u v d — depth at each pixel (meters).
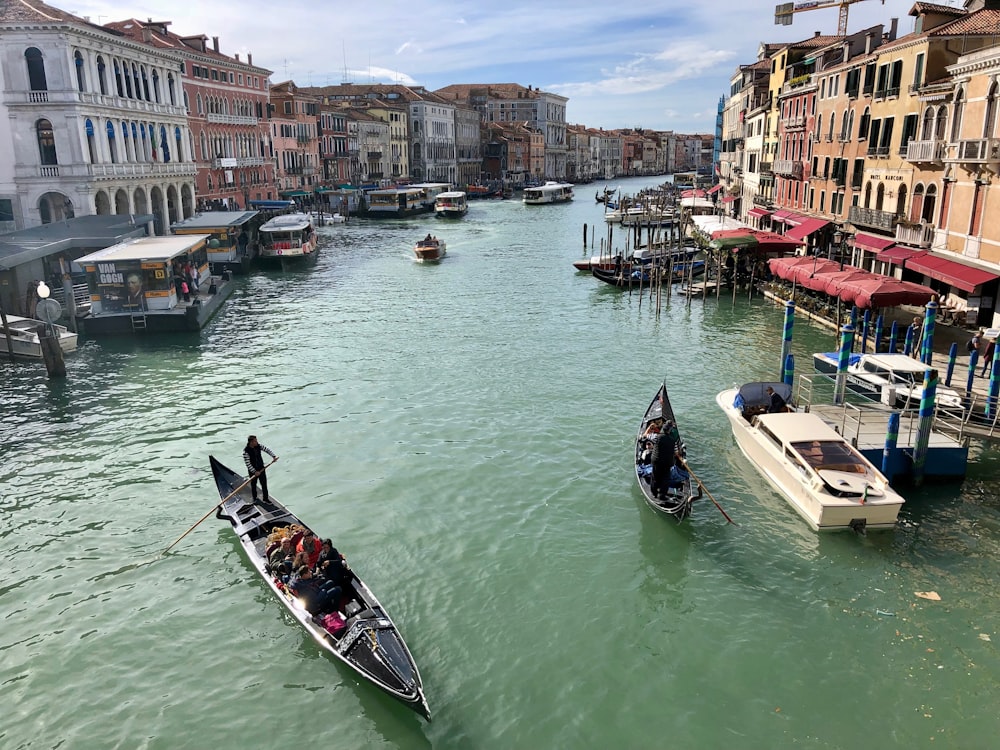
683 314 34.00
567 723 10.20
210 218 48.69
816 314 31.52
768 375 24.30
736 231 39.31
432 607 12.56
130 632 12.15
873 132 33.94
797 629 11.95
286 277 46.31
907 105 30.42
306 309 36.34
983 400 18.94
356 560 13.88
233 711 10.50
